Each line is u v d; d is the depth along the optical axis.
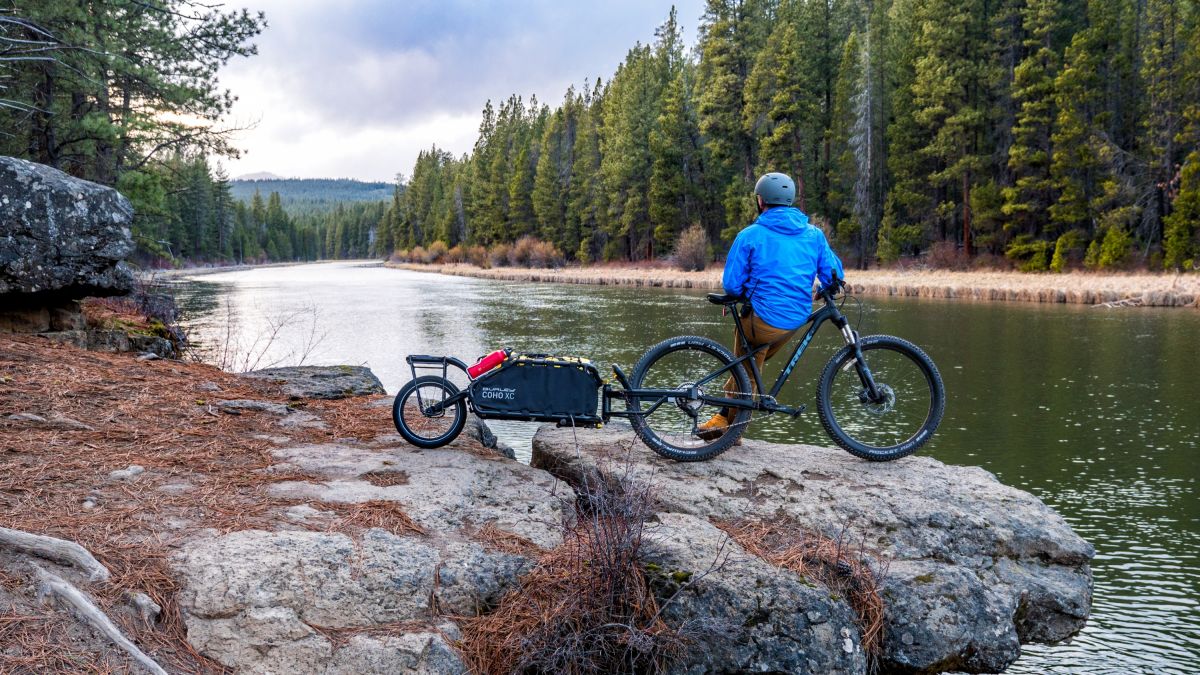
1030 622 4.27
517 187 92.25
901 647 3.88
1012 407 14.34
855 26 65.88
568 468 5.08
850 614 3.74
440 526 4.01
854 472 5.01
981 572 4.27
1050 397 15.05
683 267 59.62
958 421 13.40
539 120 108.75
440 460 4.88
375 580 3.42
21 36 15.38
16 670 2.60
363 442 5.25
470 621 3.45
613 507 3.88
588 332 24.17
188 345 13.52
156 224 20.56
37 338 7.18
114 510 3.73
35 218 6.98
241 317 28.17
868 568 4.02
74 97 19.06
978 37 50.00
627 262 74.19
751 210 57.16
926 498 4.68
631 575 3.58
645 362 4.93
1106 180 43.22
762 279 4.80
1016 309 30.94
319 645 3.11
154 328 11.90
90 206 7.33
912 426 5.30
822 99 62.91
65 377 5.80
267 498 4.08
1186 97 41.75
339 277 72.69
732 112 60.62
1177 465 10.86
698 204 69.19
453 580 3.54
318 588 3.31
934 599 3.96
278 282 60.00
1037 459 11.23
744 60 61.41
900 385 5.19
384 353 19.78
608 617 3.47
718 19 61.28
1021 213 46.41
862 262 54.12
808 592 3.68
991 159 49.00
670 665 3.46
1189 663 6.27
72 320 7.86
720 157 64.06
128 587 3.13
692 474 4.82
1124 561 8.01
